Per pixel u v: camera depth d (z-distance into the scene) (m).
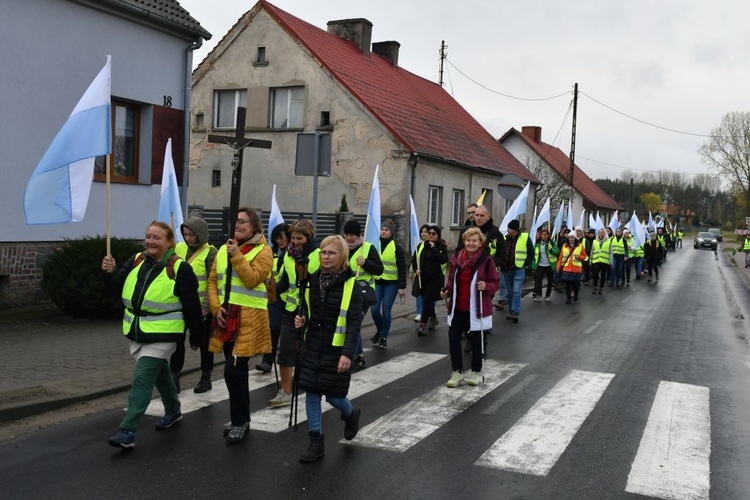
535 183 35.25
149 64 13.40
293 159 23.73
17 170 11.02
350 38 28.28
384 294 9.73
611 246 19.16
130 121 13.49
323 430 5.95
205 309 6.81
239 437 5.57
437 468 5.10
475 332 7.63
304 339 5.34
